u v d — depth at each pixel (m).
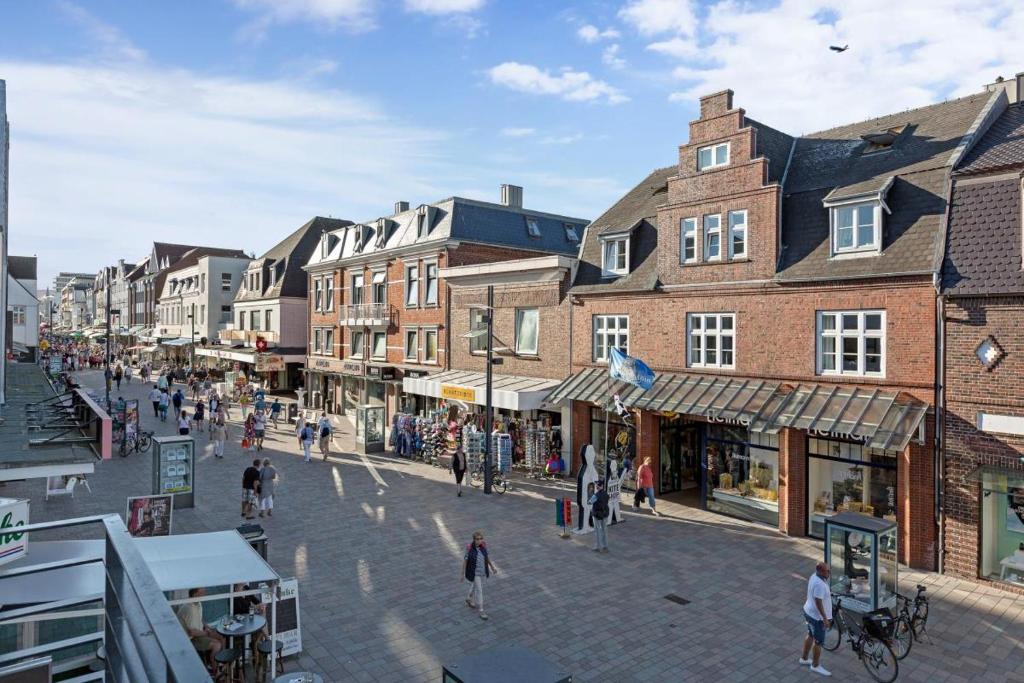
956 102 18.06
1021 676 10.05
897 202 16.12
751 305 18.14
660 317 20.53
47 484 19.05
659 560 14.94
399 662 10.33
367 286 37.38
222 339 53.41
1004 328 13.47
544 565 14.54
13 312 47.09
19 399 17.58
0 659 5.21
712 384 18.67
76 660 8.01
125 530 3.01
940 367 14.32
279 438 30.55
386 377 34.34
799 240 17.61
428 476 23.19
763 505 17.97
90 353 80.94
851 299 16.03
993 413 13.55
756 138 19.47
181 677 1.63
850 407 15.48
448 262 30.52
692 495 20.95
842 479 16.30
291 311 46.62
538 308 25.11
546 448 23.19
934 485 14.47
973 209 14.49
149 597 2.19
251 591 9.38
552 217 35.50
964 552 13.95
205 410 37.56
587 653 10.70
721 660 10.53
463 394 25.34
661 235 20.56
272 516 18.03
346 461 25.66
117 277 94.88
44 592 7.40
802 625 11.78
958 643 11.12
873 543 11.40
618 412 20.08
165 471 18.50
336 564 14.48
